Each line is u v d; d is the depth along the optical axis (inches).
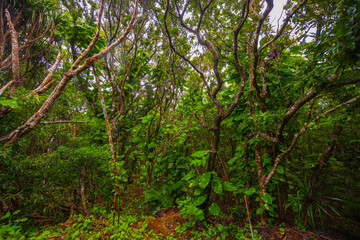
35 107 97.3
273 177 104.4
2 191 97.5
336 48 54.8
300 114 115.3
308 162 113.3
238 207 121.6
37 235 96.7
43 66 141.7
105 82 157.6
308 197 105.5
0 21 101.8
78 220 101.7
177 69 154.9
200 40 99.4
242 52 123.8
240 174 126.7
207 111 170.6
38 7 111.4
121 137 159.5
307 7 88.0
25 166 100.8
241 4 113.0
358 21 49.6
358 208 94.3
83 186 125.4
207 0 114.0
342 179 114.6
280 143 112.0
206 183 107.2
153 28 146.2
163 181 162.2
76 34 122.9
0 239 79.0
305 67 74.0
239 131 121.0
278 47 104.0
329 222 102.3
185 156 149.6
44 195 112.8
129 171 173.0
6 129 92.3
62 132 138.3
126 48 151.5
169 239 99.4
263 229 100.0
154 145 145.2
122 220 113.0
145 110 175.5
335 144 108.9
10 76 116.6
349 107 94.6
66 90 129.2
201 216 110.6
